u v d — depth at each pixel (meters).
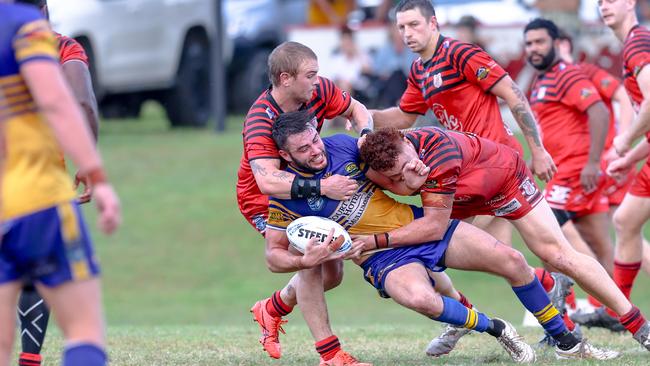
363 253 19.27
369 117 21.38
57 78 12.66
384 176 18.77
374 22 65.62
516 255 19.33
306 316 19.55
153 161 59.34
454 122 23.03
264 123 19.16
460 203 20.52
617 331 26.30
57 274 13.09
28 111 13.02
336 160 18.81
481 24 58.88
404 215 19.33
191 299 41.12
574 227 29.70
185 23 65.06
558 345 20.55
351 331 26.72
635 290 43.19
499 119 22.78
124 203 52.41
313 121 18.50
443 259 19.34
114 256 46.12
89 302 13.23
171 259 45.97
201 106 69.19
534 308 19.98
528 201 20.55
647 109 23.53
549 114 29.62
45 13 18.59
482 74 22.20
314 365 20.31
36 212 12.91
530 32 29.62
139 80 61.84
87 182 18.69
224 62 67.06
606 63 59.19
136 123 73.81
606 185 30.14
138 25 61.22
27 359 18.09
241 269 44.88
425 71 23.12
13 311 13.45
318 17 70.94
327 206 18.75
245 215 21.86
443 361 20.56
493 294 42.50
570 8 58.81
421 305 18.47
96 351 13.04
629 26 24.72
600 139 28.77
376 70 60.94
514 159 20.41
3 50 12.77
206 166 58.19
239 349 22.94
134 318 37.78
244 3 72.31
